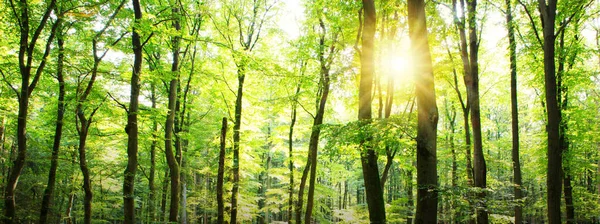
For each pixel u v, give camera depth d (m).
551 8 9.21
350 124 8.03
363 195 42.22
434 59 13.45
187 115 20.83
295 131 19.62
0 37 12.54
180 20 14.45
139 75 12.01
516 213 13.03
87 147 17.58
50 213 16.77
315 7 13.66
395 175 32.69
